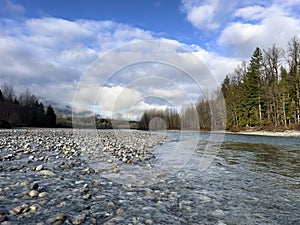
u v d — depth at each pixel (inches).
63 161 271.7
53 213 120.4
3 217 108.7
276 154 408.5
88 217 119.3
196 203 151.4
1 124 1304.1
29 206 126.3
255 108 1497.3
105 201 145.6
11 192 149.2
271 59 1476.4
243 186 197.6
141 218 122.0
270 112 1435.8
